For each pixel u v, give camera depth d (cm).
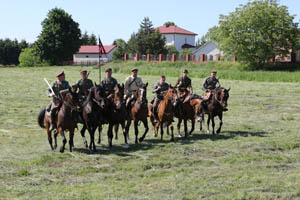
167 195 772
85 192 793
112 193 785
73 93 1103
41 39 9344
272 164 1013
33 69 7106
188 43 11988
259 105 2278
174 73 4753
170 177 902
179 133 1424
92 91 1200
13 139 1342
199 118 1505
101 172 953
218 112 1452
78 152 1159
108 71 1331
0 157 1079
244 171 947
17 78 4553
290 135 1405
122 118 1234
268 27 4903
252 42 4881
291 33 4966
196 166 1006
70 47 9556
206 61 5959
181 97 1427
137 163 1026
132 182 864
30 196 771
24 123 1670
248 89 3138
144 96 1298
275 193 779
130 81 1354
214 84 1516
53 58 9456
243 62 5094
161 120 1345
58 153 1141
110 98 1227
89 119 1180
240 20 4884
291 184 834
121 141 1348
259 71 4784
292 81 3888
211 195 774
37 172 945
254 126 1620
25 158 1078
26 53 9988
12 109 2055
